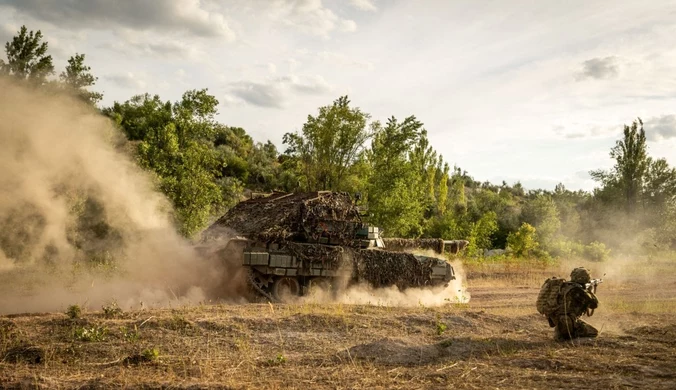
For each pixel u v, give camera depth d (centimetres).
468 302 1927
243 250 1714
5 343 994
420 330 1157
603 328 1190
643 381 762
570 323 1056
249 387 775
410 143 4006
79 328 1064
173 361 917
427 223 4741
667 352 945
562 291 1070
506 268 3209
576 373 820
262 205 2059
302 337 1075
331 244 1873
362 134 4022
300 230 1836
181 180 2883
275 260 1739
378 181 3900
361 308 1387
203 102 3072
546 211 5841
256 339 1055
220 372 862
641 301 1766
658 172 5828
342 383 800
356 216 1961
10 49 2539
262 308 1369
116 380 810
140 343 1009
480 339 1063
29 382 791
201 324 1123
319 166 4012
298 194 2019
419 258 1975
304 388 779
